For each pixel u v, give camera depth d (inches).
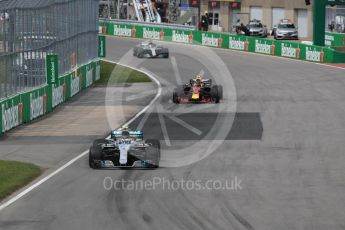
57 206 1891.0
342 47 7696.9
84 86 5172.2
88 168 2420.0
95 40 5718.5
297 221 1723.7
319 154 2701.8
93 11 5625.0
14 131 3319.4
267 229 1656.0
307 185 2144.4
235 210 1835.6
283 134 3196.4
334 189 2082.9
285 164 2493.8
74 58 4872.0
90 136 3169.3
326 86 5275.6
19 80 3516.2
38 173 2342.5
